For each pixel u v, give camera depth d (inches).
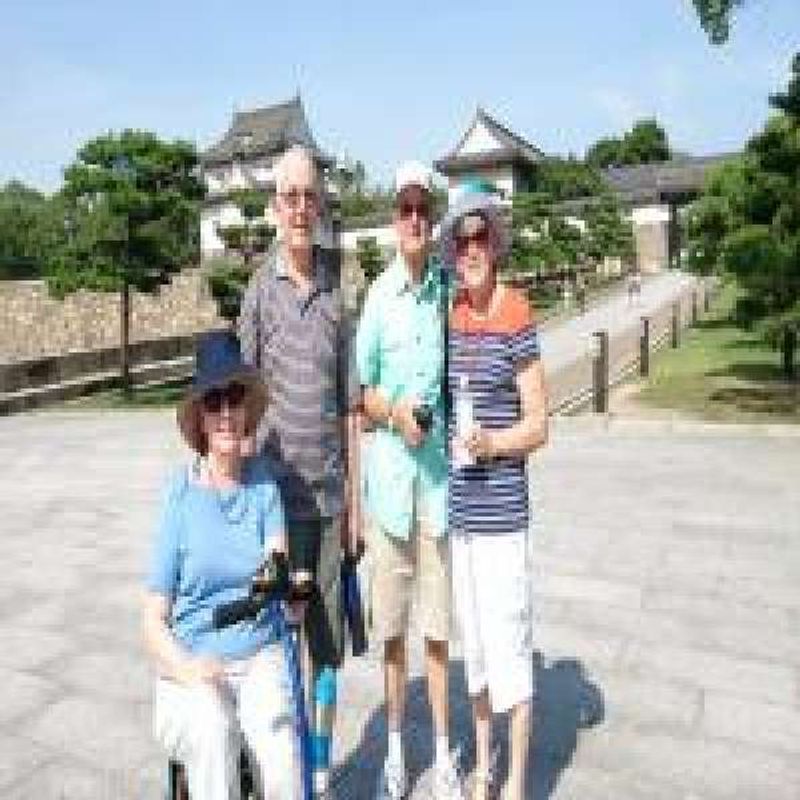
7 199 2928.2
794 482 358.0
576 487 357.1
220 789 110.7
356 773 164.1
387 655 154.9
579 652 212.1
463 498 143.5
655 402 598.2
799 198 549.6
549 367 842.8
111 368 1004.6
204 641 122.3
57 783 164.7
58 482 416.8
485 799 152.1
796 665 204.5
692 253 890.7
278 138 3129.9
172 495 123.5
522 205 2283.5
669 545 285.0
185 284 1498.5
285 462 142.1
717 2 556.1
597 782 160.7
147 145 980.6
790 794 157.5
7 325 1270.9
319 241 146.0
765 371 731.4
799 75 572.1
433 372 146.6
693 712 184.5
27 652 220.4
